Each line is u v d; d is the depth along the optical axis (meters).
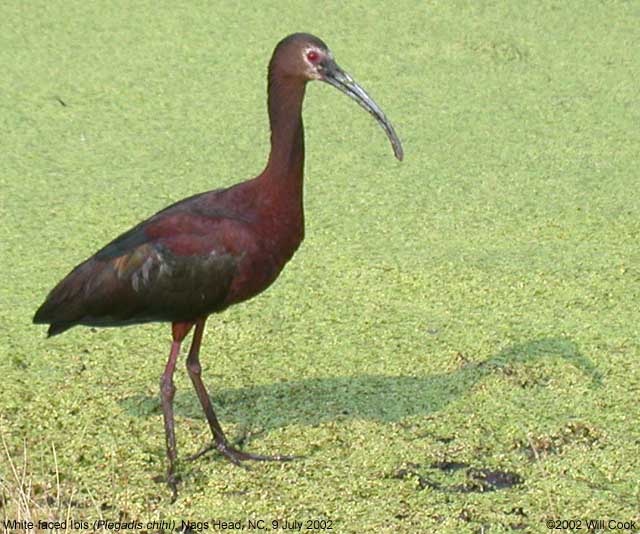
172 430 9.81
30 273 12.92
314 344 11.79
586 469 9.88
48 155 15.62
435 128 16.36
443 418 10.61
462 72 17.89
